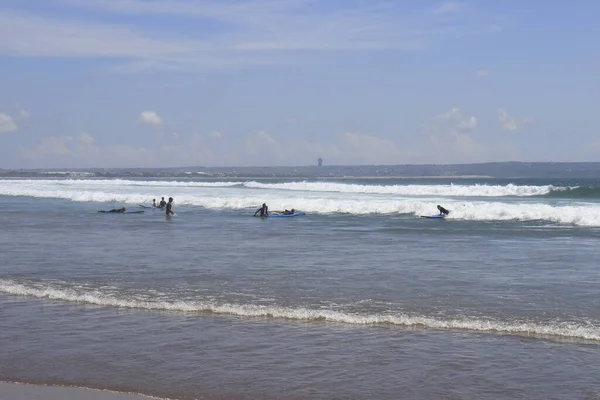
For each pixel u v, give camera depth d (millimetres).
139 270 19406
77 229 33688
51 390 9438
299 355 10844
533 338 11664
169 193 70062
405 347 11211
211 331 12367
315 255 22828
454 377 9719
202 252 23797
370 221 37656
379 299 14922
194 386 9508
